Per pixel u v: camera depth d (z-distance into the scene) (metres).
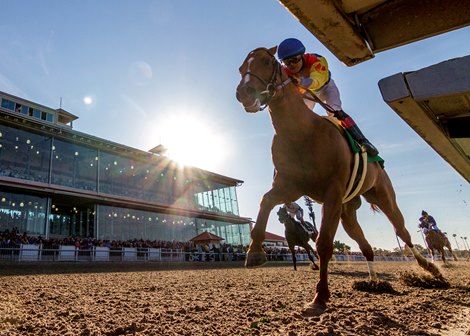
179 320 2.94
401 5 1.83
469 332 2.51
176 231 31.28
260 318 3.01
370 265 4.96
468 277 7.56
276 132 3.53
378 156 4.52
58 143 24.69
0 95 25.31
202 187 35.25
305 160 3.40
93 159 26.84
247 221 38.22
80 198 24.89
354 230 4.99
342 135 3.65
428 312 3.28
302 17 1.71
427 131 2.39
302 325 2.62
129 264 18.38
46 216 23.14
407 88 1.87
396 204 5.33
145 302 4.02
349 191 3.77
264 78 3.17
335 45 1.94
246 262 3.02
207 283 6.70
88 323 2.83
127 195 28.47
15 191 21.97
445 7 1.76
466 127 2.33
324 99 4.25
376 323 2.74
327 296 3.02
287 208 11.27
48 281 7.28
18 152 22.34
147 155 29.52
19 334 2.46
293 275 9.05
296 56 3.73
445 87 1.77
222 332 2.50
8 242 17.39
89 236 26.86
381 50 2.02
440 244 13.44
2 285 6.24
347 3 1.74
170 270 13.27
